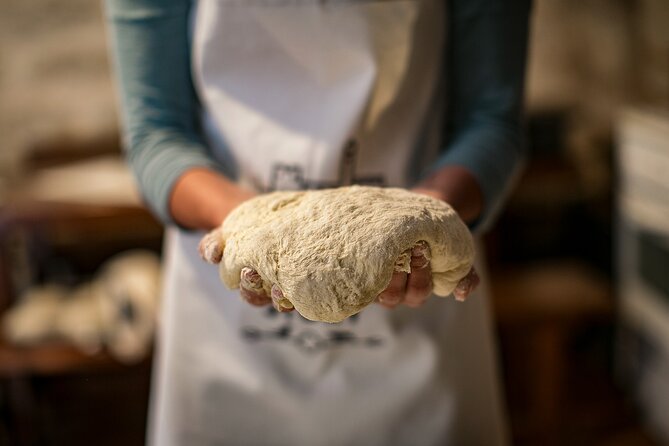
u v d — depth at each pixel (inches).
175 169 35.1
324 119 36.7
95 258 95.2
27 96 93.8
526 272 91.1
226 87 37.7
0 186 82.8
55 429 87.6
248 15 35.9
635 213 80.5
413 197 28.5
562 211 100.9
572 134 98.0
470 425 41.4
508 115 37.2
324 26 35.5
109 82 94.9
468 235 27.9
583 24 96.3
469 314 40.2
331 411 40.2
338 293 26.1
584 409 90.7
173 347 41.1
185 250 40.1
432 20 36.4
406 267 26.6
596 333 99.5
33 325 72.2
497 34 36.8
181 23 37.7
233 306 39.5
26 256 80.7
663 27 82.5
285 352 39.8
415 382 39.4
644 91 87.5
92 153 94.1
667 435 83.4
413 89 37.3
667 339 78.6
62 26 92.2
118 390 92.4
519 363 87.4
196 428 41.6
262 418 41.0
